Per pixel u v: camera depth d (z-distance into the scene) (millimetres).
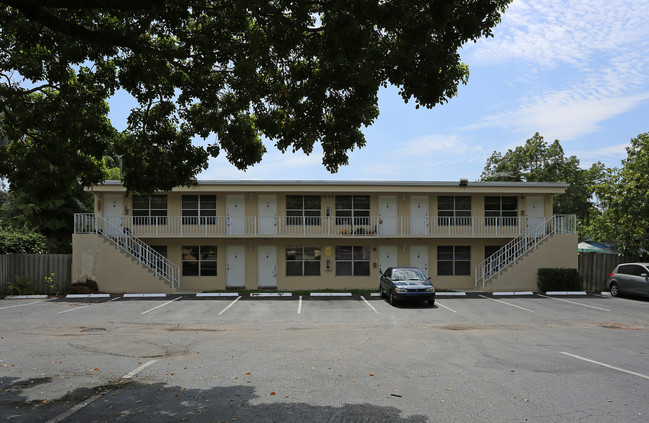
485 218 26109
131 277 22641
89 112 10867
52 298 20766
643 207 25203
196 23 9945
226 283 25062
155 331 12984
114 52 9625
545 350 10195
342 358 9336
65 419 5719
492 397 6633
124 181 11047
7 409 6098
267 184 24422
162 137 11023
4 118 11156
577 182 42625
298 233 25062
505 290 23906
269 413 5953
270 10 7621
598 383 7375
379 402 6418
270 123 9984
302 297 21422
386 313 16688
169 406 6230
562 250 24234
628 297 21625
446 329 13359
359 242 25625
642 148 27469
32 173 11148
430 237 25016
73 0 5809
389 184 24984
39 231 32656
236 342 11234
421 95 7266
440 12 6203
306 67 9008
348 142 9367
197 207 25141
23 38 9148
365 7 6262
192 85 10391
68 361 9047
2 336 11984
